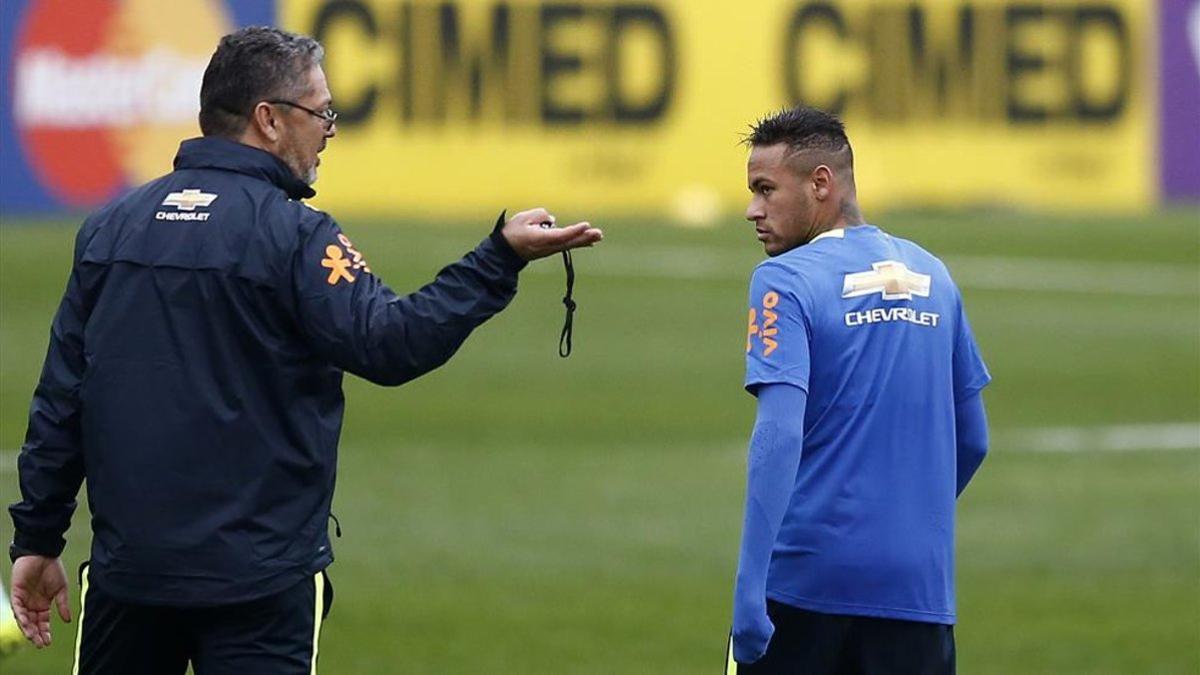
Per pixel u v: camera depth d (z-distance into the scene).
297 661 16.80
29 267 72.81
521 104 93.69
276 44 16.98
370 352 16.16
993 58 97.25
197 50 88.56
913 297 18.03
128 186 88.00
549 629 30.25
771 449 17.16
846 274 17.88
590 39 94.19
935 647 18.02
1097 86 98.19
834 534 17.73
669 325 65.94
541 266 78.12
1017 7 97.31
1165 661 28.70
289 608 16.70
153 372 16.47
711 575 34.16
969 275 78.75
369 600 32.00
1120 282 77.44
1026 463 45.19
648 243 85.38
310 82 17.06
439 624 30.45
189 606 16.41
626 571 34.38
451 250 79.88
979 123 97.31
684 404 52.50
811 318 17.67
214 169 16.88
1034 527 38.22
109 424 16.55
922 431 17.94
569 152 94.31
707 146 95.44
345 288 16.31
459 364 57.81
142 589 16.47
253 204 16.64
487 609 31.47
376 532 37.22
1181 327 67.25
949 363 18.28
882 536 17.75
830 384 17.75
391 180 92.81
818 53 96.00
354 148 92.44
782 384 17.33
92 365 16.64
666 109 95.00
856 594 17.75
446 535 37.00
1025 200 97.94
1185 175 99.38
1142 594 32.94
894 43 96.50
